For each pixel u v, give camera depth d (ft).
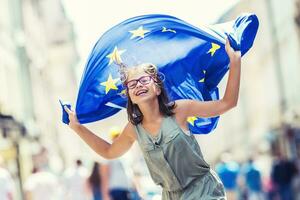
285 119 150.71
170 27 20.42
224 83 21.40
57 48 357.20
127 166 50.03
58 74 354.54
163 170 18.62
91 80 20.77
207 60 20.83
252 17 20.30
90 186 50.80
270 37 172.55
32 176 54.70
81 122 21.06
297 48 144.36
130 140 19.81
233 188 78.69
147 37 20.63
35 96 162.81
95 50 20.61
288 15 145.38
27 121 141.38
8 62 128.77
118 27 20.49
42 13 230.07
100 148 20.59
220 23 20.95
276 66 167.63
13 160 103.50
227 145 262.06
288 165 89.25
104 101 20.99
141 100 18.51
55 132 210.18
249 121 226.17
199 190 18.49
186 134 18.49
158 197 25.14
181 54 20.76
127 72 18.75
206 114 18.94
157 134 18.52
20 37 145.18
